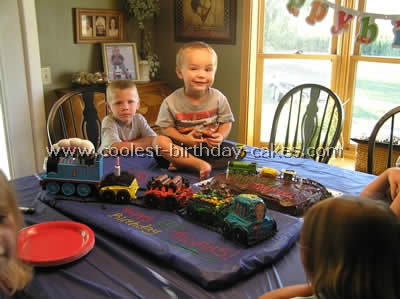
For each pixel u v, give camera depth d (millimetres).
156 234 1157
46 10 2895
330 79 3426
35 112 2926
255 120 3574
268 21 3373
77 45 3127
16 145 2918
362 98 3404
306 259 688
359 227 628
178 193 1334
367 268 619
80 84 3113
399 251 621
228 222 1132
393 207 1075
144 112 3314
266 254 1064
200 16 3385
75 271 1040
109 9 3264
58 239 1170
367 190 1266
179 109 1805
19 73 2818
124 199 1375
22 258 1041
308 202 1357
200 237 1146
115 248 1128
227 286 974
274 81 3486
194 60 1688
